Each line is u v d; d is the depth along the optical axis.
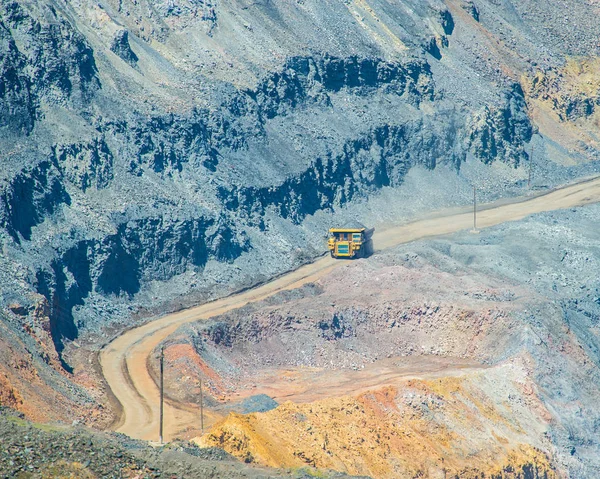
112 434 168.50
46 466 142.12
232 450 181.62
